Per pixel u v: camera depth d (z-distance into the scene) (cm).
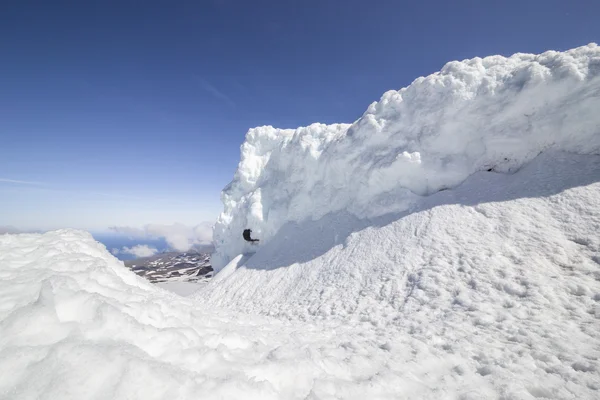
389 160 1335
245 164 2284
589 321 529
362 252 1177
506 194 994
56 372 235
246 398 280
